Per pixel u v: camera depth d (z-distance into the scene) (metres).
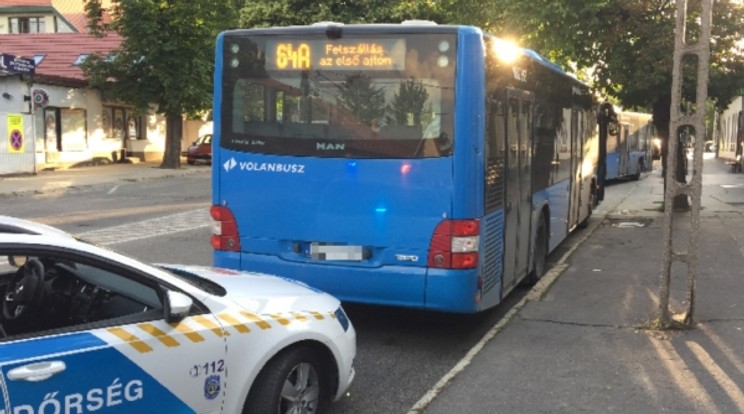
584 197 12.24
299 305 3.99
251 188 6.13
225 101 6.18
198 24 28.12
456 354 5.84
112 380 3.03
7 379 2.72
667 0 13.84
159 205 16.80
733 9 13.66
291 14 25.91
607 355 5.67
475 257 5.64
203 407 3.37
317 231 5.95
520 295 7.79
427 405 4.65
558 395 4.83
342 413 4.52
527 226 7.43
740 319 6.59
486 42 5.71
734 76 14.22
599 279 8.59
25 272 3.47
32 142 25.17
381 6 25.16
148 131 36.09
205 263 9.39
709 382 5.05
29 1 47.81
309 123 5.93
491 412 4.54
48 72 34.22
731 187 21.42
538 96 7.66
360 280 5.81
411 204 5.67
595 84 14.63
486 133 5.75
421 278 5.66
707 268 9.02
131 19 27.62
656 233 12.47
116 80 29.30
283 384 3.75
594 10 13.20
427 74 5.61
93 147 31.52
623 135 26.23
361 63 5.77
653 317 6.70
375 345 6.07
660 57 13.44
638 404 4.67
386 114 5.72
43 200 17.80
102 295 3.53
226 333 3.46
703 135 6.08
